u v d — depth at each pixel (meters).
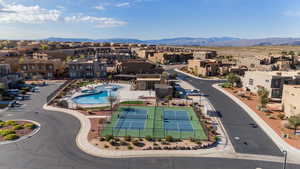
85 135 35.56
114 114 46.84
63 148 31.05
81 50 161.50
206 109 46.91
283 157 29.69
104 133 36.62
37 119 42.88
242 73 98.31
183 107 52.66
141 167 26.67
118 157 28.95
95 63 93.12
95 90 70.00
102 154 29.61
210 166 27.17
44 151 30.14
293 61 119.38
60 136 35.03
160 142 33.44
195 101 58.00
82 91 68.38
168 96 58.69
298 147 32.50
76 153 29.75
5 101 54.69
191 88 74.38
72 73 92.12
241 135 36.72
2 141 32.78
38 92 65.50
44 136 34.94
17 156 28.69
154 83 72.19
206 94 65.94
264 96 51.44
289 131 38.38
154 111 49.47
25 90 65.00
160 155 29.72
